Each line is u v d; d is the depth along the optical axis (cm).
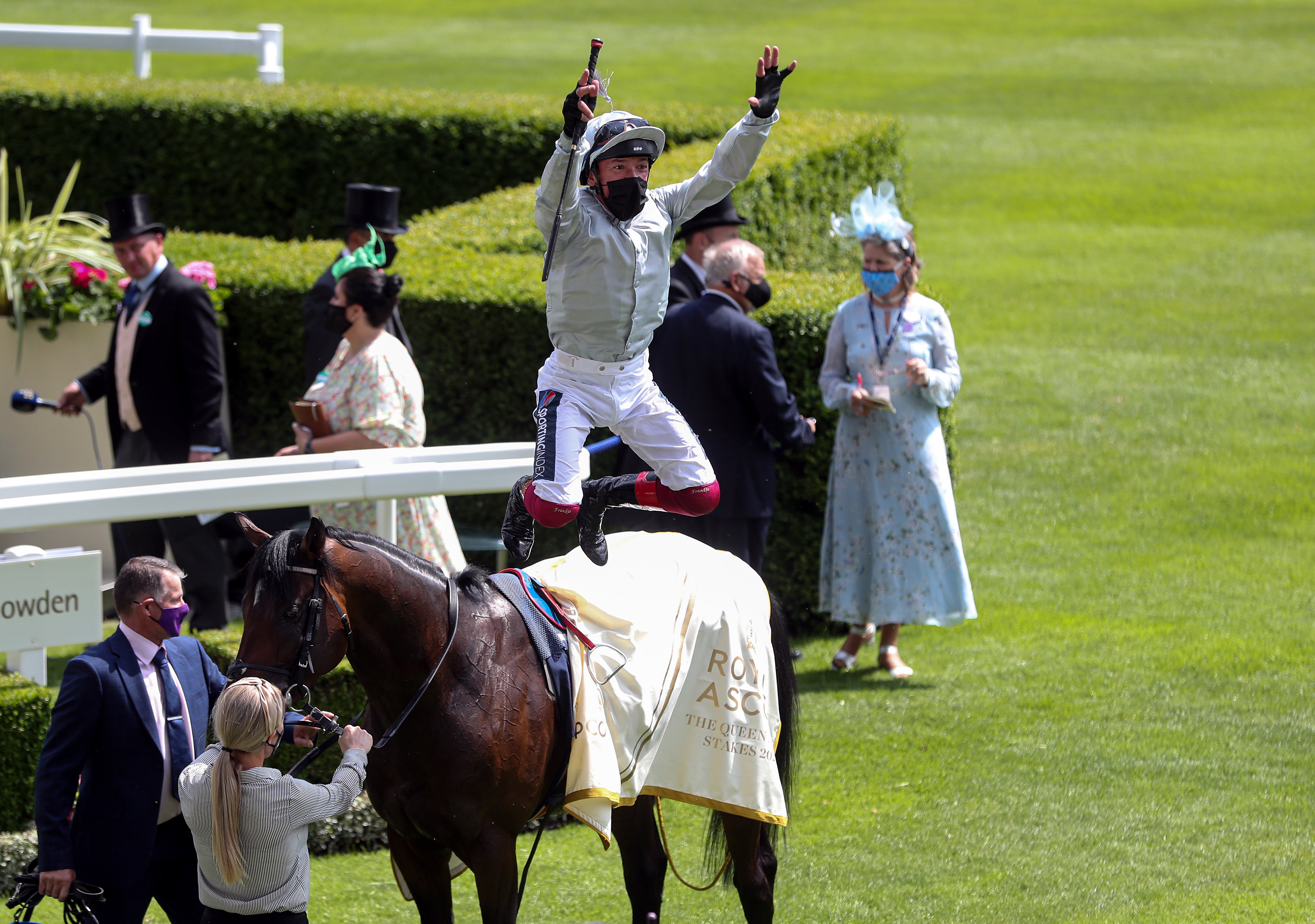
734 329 1277
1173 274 3084
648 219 763
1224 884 1034
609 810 834
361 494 1020
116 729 834
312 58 5219
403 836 839
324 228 2530
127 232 1463
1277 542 1773
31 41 2889
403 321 1532
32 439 1662
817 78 4966
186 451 1521
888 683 1417
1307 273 3062
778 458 1498
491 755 809
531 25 5931
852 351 1407
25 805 1048
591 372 779
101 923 848
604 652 870
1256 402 2330
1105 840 1105
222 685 900
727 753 899
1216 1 6156
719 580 937
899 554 1398
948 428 1614
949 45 5534
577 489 773
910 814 1152
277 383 1673
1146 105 4631
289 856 772
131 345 1494
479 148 2470
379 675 794
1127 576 1681
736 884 945
